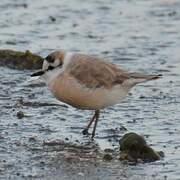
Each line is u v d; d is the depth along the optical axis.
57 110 16.30
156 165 13.07
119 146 13.98
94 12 27.77
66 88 14.17
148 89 18.44
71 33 24.64
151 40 23.88
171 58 21.69
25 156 13.34
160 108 16.69
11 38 23.61
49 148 13.85
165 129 15.14
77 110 16.36
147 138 14.55
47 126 15.18
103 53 22.11
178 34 24.72
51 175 12.39
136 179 12.33
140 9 28.33
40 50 22.22
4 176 12.27
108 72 14.20
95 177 12.37
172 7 28.55
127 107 16.72
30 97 17.28
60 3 28.97
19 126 15.09
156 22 26.36
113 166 12.98
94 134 14.66
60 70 14.29
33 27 25.16
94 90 14.08
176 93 18.05
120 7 28.67
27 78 19.03
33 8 27.95
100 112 16.27
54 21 26.16
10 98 17.11
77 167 12.87
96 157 13.45
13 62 20.25
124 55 21.92
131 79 14.23
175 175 12.55
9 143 14.03
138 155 13.41
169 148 13.98
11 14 26.86
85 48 22.64
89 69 14.14
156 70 20.31
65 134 14.75
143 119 15.82
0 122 15.30
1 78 19.00
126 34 24.67
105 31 25.05
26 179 12.16
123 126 15.28
